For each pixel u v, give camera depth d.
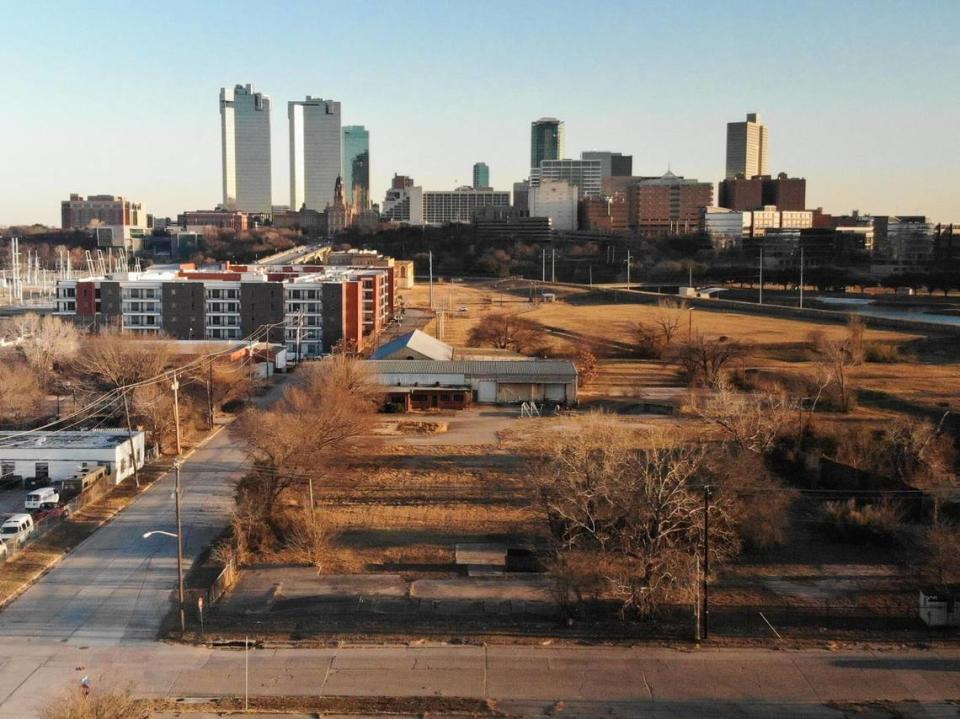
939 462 96.12
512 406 137.38
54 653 58.25
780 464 101.00
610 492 68.69
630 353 191.12
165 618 63.75
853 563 73.31
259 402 136.25
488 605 65.62
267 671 55.53
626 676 54.81
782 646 58.62
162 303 188.00
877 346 175.00
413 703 51.66
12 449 97.00
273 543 77.19
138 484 95.44
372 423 107.25
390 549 76.69
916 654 57.59
